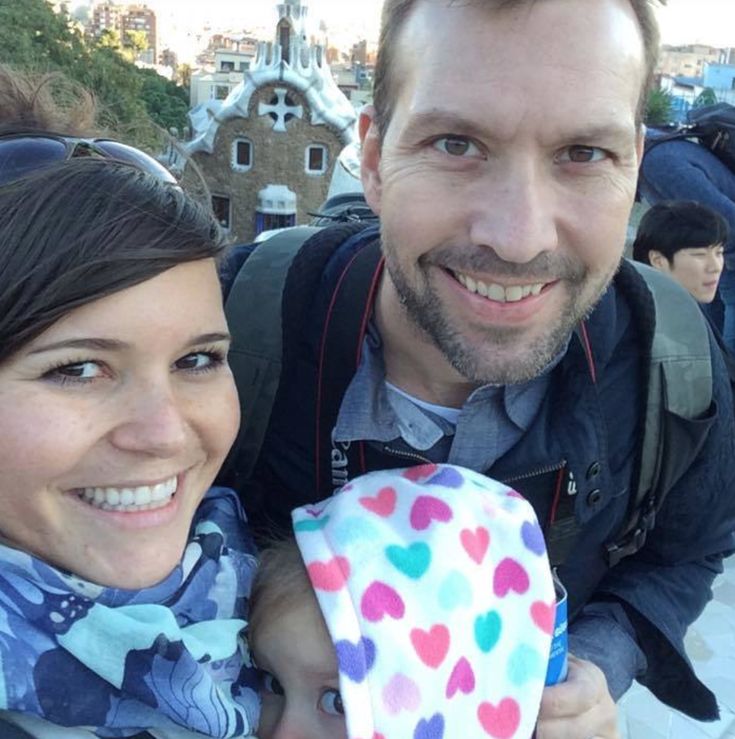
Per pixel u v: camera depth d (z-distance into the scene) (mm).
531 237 442
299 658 432
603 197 460
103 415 371
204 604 432
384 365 534
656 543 618
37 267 350
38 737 363
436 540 442
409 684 411
